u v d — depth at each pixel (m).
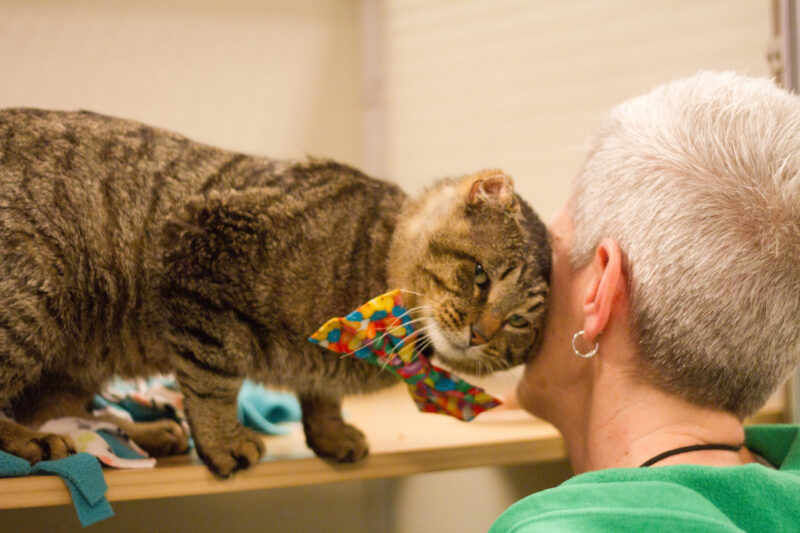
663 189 0.93
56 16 1.93
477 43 2.35
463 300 1.31
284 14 2.20
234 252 1.21
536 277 1.24
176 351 1.20
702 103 0.98
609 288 0.95
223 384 1.20
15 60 1.89
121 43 2.00
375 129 2.29
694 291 0.90
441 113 2.36
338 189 1.34
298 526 1.87
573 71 2.27
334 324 1.09
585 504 0.78
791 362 0.95
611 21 2.24
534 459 1.42
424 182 2.33
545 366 1.18
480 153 2.36
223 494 1.77
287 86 2.20
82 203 1.23
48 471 1.00
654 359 0.95
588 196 1.05
